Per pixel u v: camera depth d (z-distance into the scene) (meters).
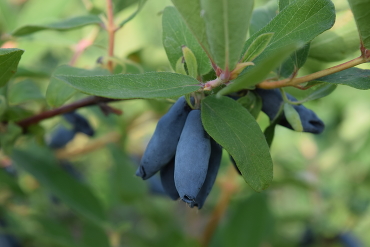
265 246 0.45
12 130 0.30
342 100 0.50
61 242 0.35
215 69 0.22
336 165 0.50
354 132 0.50
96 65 0.30
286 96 0.25
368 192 0.50
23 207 0.40
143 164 0.23
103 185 0.48
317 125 0.25
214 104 0.23
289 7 0.23
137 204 0.48
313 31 0.23
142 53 0.37
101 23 0.31
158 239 0.42
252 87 0.24
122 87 0.21
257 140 0.22
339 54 0.27
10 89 0.30
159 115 0.45
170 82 0.22
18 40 0.34
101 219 0.36
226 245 0.40
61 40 0.35
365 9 0.22
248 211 0.40
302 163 0.50
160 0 0.53
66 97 0.26
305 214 0.48
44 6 0.43
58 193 0.35
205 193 0.23
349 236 0.47
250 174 0.22
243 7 0.20
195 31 0.21
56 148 0.38
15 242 0.38
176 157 0.22
